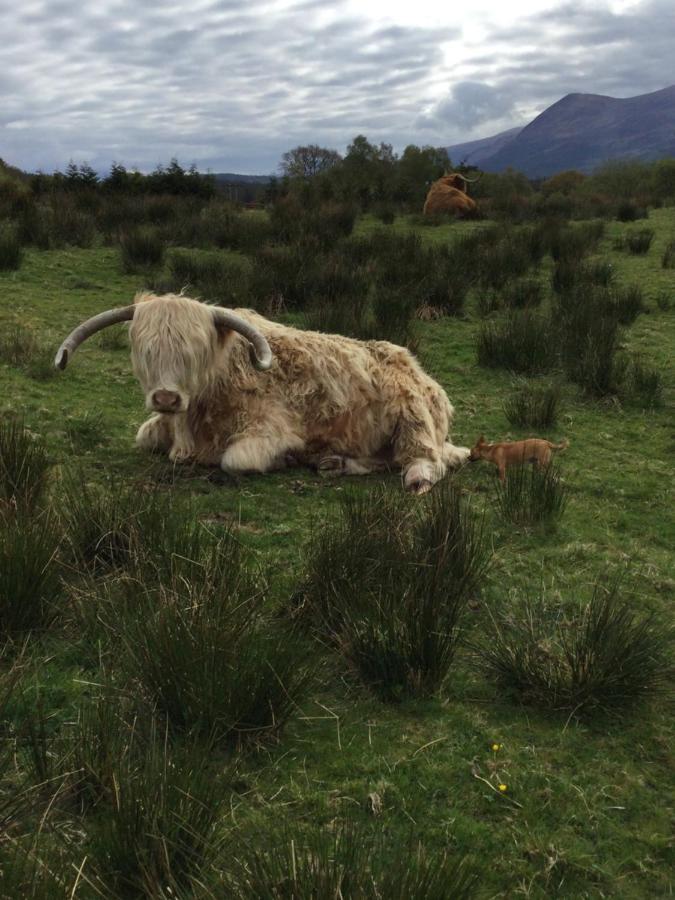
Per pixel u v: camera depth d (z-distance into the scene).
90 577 3.87
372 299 11.80
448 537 4.33
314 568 4.06
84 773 2.64
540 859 2.64
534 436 7.45
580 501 5.91
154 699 3.05
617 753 3.21
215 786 2.58
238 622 3.35
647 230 18.55
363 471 6.24
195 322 5.32
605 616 3.66
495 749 3.13
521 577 4.59
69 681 3.24
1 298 11.00
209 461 5.90
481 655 3.69
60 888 2.12
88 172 24.92
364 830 2.66
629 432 7.70
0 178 22.42
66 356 5.34
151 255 14.02
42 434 6.21
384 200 27.20
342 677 3.51
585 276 13.72
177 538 4.13
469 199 24.02
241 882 2.19
